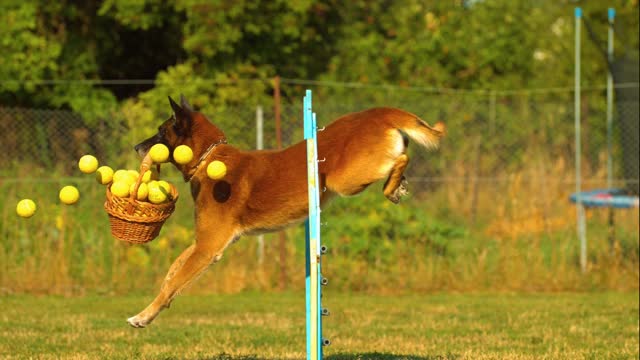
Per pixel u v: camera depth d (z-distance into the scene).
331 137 7.56
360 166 7.39
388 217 15.83
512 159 20.14
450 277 15.48
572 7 25.22
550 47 25.06
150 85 22.95
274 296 14.61
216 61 20.55
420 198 19.20
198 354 9.71
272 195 7.63
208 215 7.76
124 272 14.97
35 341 10.55
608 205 15.48
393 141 7.41
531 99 23.69
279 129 14.81
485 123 20.25
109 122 15.91
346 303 14.04
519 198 16.75
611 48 17.28
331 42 22.80
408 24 23.73
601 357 9.48
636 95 16.36
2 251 14.89
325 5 21.67
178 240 15.29
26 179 15.09
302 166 7.64
